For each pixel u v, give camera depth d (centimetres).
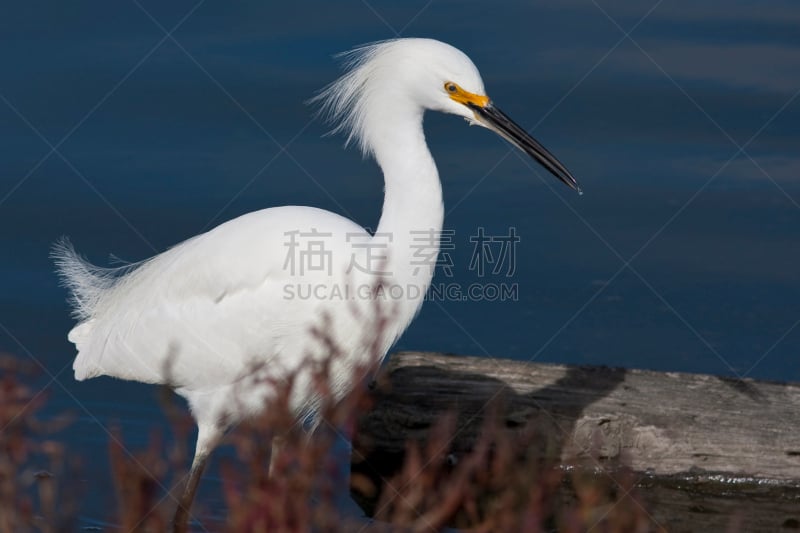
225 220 1299
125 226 1285
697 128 1485
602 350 1173
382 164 899
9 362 833
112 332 954
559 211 1356
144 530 691
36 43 1554
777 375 1138
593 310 1228
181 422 680
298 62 1526
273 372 903
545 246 1310
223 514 933
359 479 888
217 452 1030
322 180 1364
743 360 1159
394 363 1073
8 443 655
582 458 1002
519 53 1580
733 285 1259
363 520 894
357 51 1002
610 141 1455
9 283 1216
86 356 972
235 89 1485
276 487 582
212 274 909
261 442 683
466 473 765
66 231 1274
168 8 1639
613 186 1395
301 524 575
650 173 1413
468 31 1606
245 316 898
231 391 917
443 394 1030
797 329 1199
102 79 1496
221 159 1391
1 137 1404
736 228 1337
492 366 1066
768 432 995
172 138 1417
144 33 1587
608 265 1287
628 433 1003
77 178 1349
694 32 1677
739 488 989
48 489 813
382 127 892
